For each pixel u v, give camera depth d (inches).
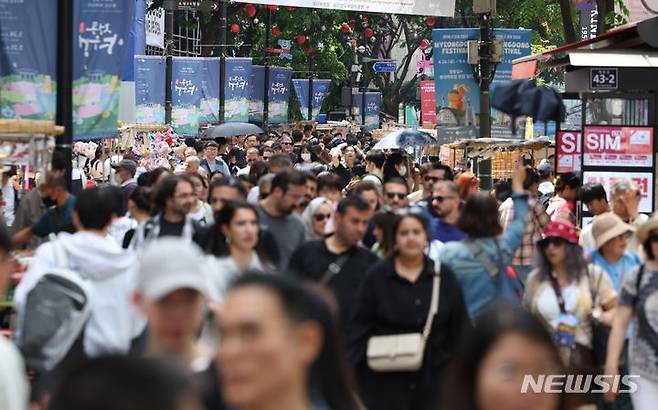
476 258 804.0
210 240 768.3
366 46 6658.5
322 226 998.4
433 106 3486.7
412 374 725.9
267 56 4328.3
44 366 684.1
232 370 323.0
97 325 712.4
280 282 331.9
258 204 945.5
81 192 728.3
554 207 1304.1
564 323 792.9
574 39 2219.5
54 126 965.2
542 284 802.2
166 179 879.7
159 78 2997.0
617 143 1338.6
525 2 3831.2
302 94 5216.5
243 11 4722.0
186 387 249.9
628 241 938.7
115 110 1149.1
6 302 820.0
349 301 799.1
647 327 719.7
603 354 807.1
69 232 954.7
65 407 245.3
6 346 458.3
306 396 337.1
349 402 355.6
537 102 1026.1
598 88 1432.1
